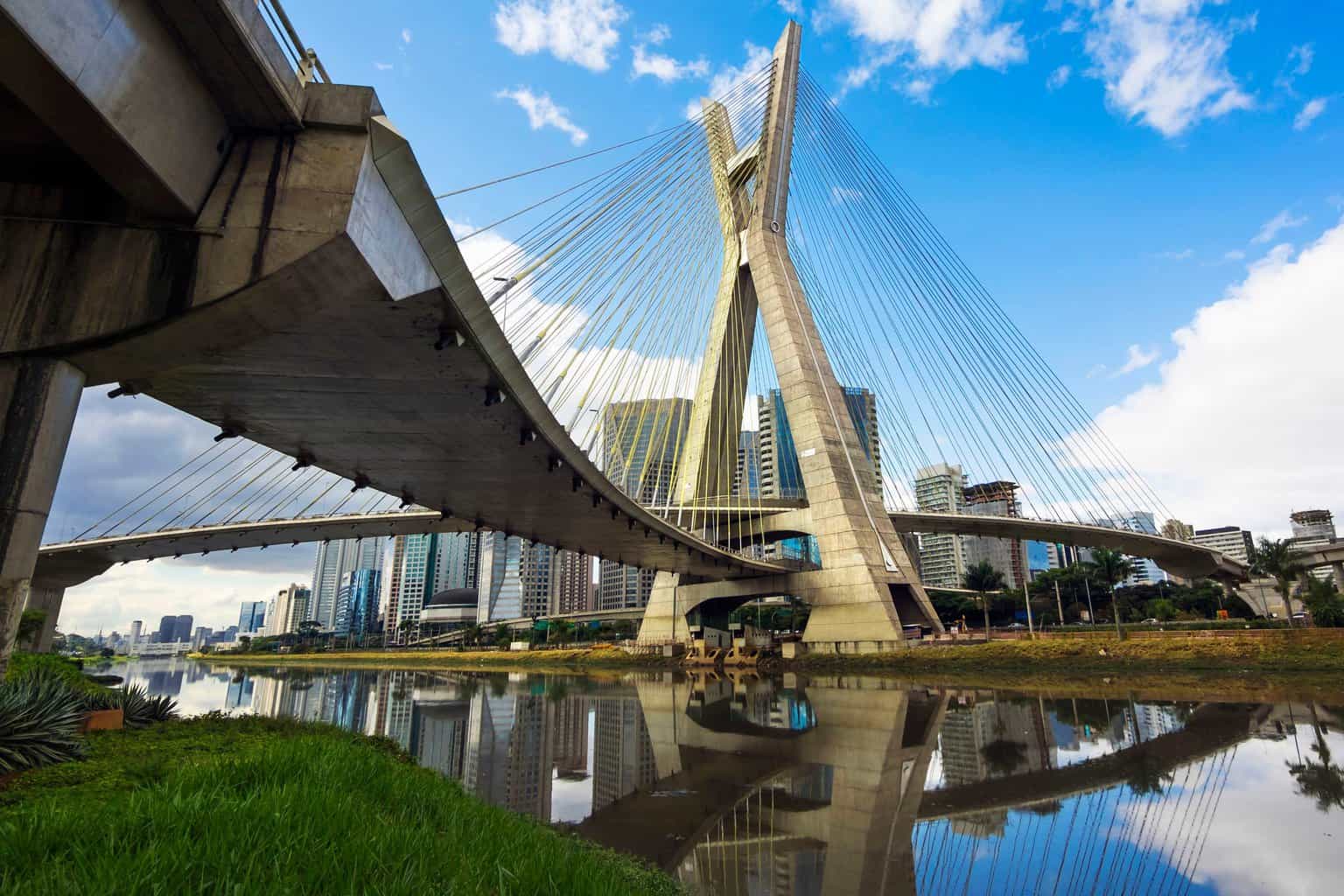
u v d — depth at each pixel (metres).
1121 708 28.52
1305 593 62.75
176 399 16.66
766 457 148.12
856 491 66.50
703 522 71.81
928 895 9.68
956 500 161.75
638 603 170.00
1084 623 90.50
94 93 7.96
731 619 110.75
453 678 69.06
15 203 10.43
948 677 46.91
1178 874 10.28
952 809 14.02
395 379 15.95
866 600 61.50
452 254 12.82
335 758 8.14
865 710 30.92
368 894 4.16
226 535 54.47
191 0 8.65
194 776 6.71
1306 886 9.71
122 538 50.66
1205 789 14.98
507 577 167.25
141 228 10.28
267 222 10.32
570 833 12.66
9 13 6.72
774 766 18.94
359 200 10.60
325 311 12.50
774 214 75.38
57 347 10.03
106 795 7.92
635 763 19.88
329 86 10.85
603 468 45.47
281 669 105.50
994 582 78.75
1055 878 10.23
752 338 78.38
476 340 14.78
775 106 75.56
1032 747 20.33
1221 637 44.84
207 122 10.16
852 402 131.62
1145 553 91.88
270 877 4.25
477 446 21.72
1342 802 13.70
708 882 10.20
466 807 8.34
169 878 3.99
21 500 9.48
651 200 50.12
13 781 8.61
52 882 3.80
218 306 10.18
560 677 65.50
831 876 10.41
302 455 22.34
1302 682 35.66
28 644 38.25
